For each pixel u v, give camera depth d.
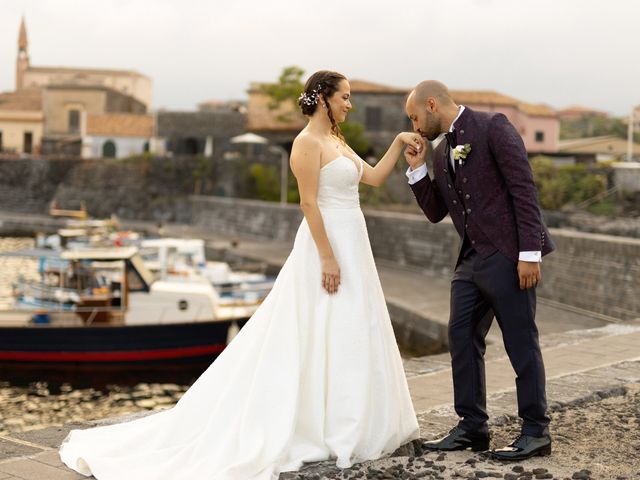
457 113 4.19
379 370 4.03
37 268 32.09
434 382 6.21
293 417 3.85
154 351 16.75
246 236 45.41
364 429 3.94
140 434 4.16
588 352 7.59
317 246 4.03
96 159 60.62
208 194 58.25
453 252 24.73
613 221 30.80
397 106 55.94
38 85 89.19
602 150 54.53
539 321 16.81
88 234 32.53
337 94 4.10
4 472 3.99
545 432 4.20
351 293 4.04
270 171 58.12
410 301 20.58
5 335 16.75
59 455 4.26
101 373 16.66
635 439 4.59
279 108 56.72
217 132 64.19
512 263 4.08
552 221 32.84
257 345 4.04
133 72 91.38
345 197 4.15
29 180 61.19
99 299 17.30
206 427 3.96
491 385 6.10
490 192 4.09
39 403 14.37
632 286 16.05
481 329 4.33
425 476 3.77
